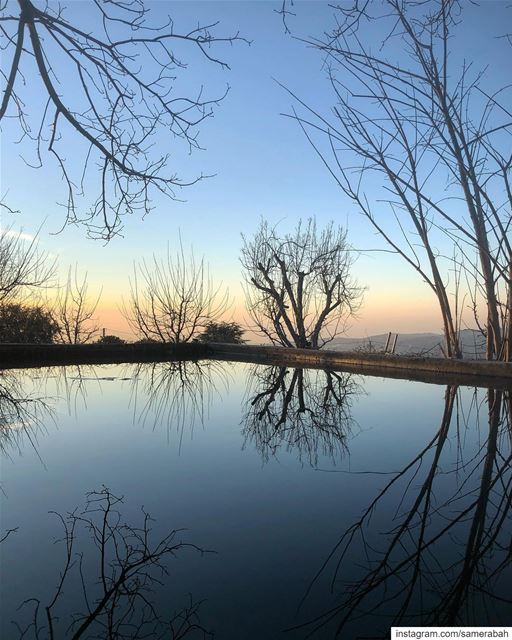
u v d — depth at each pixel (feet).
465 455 11.55
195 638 4.96
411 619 5.26
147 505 8.44
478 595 5.69
